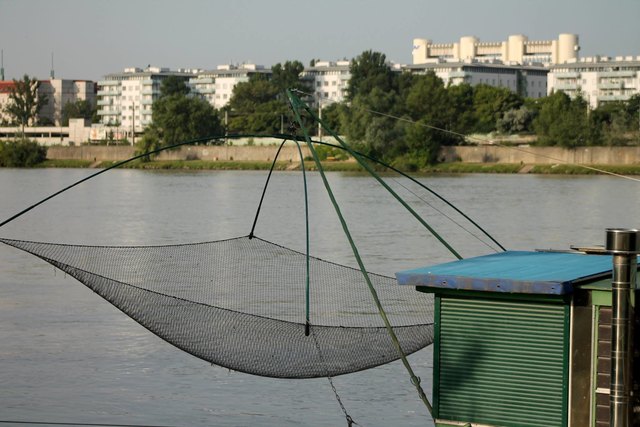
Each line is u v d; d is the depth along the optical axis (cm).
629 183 11325
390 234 5638
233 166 16188
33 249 1880
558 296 1293
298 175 14100
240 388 2155
